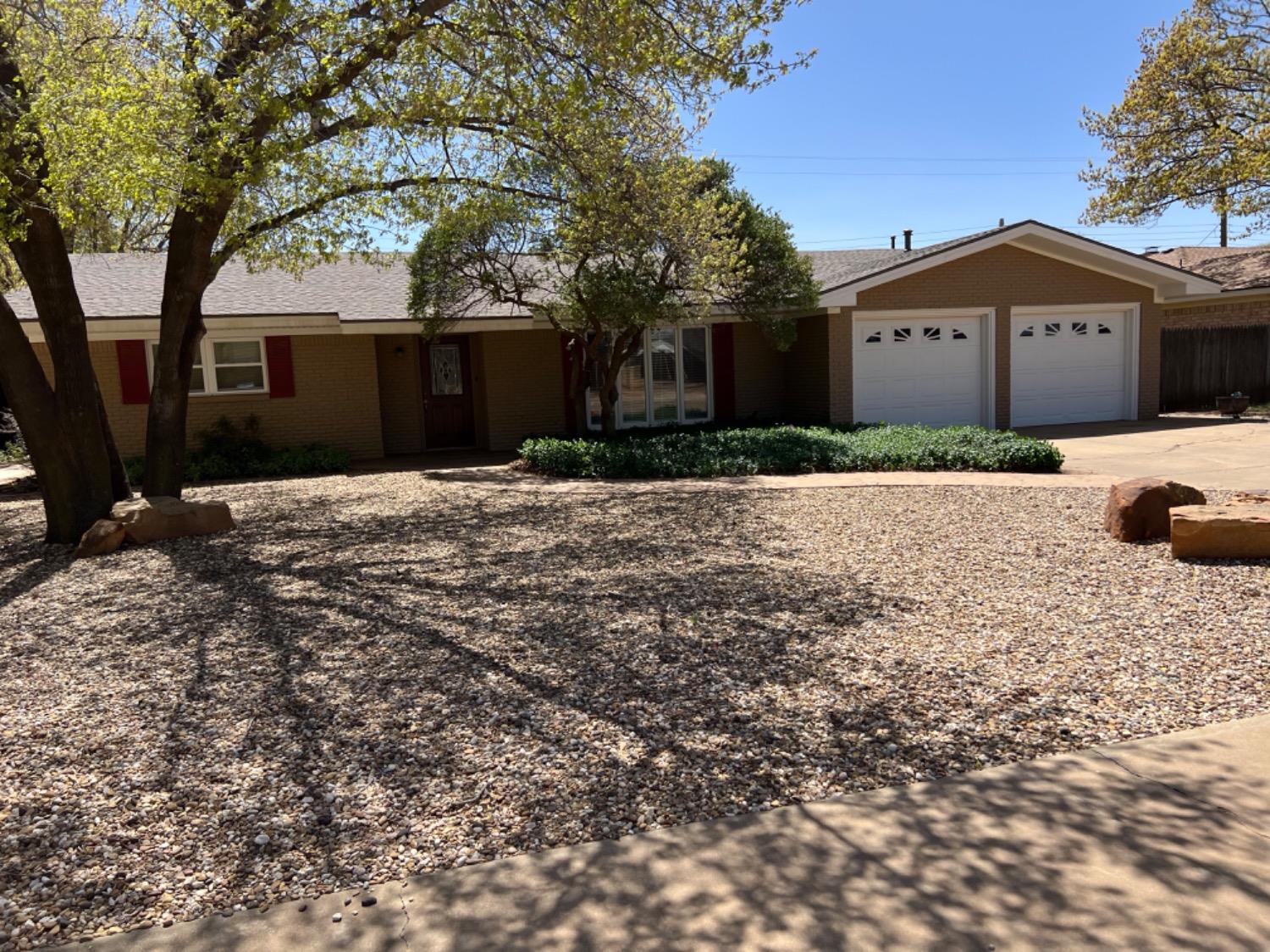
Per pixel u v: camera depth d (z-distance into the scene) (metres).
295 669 4.78
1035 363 16.61
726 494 10.18
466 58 7.57
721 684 4.37
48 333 8.64
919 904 2.68
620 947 2.53
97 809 3.35
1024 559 6.68
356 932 2.61
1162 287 17.03
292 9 6.82
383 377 16.03
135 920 2.69
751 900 2.72
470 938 2.58
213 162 7.01
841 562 6.75
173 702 4.39
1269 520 6.28
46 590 6.83
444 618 5.62
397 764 3.64
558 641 5.07
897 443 12.30
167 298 9.15
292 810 3.31
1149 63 20.41
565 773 3.53
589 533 8.23
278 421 14.84
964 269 15.84
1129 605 5.44
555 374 16.14
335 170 9.20
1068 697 4.12
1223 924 2.54
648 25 7.19
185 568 7.39
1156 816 3.12
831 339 15.46
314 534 8.74
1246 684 4.21
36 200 7.86
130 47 8.42
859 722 3.91
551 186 11.03
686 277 12.75
